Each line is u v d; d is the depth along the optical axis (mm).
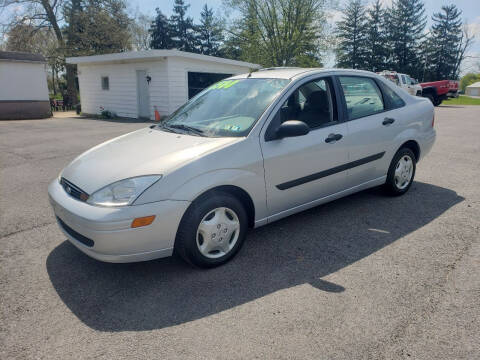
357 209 4453
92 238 2688
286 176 3445
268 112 3369
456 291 2727
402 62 56094
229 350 2182
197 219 2906
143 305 2646
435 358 2094
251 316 2494
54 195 3111
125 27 31656
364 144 4113
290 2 32031
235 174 3055
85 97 19469
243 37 35250
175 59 15336
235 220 3180
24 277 3037
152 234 2738
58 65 31500
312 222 4090
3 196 5156
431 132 5078
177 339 2285
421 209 4430
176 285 2896
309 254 3365
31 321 2480
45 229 4012
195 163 2893
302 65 33844
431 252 3348
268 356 2127
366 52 55375
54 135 11008
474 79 81500
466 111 20781
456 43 60719
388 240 3617
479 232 3752
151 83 16000
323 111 3840
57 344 2258
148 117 16719
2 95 17469
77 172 3135
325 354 2137
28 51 28453
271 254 3377
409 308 2541
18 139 10195
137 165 2916
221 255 3156
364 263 3178
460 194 4980
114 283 2943
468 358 2090
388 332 2309
